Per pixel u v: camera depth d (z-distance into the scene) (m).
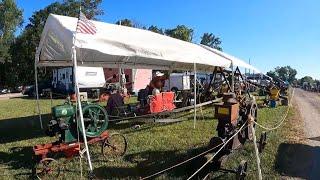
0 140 11.12
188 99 17.69
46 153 7.77
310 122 15.14
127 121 13.84
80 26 8.42
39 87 36.22
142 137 10.93
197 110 18.08
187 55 12.12
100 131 8.76
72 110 8.34
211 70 22.31
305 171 7.71
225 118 7.40
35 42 60.06
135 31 12.76
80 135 8.34
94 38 8.98
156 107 14.01
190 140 10.47
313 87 58.03
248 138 8.54
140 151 9.11
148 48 10.16
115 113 13.48
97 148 9.29
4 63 65.38
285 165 8.10
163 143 10.09
